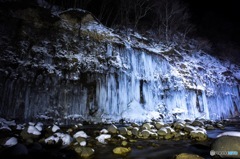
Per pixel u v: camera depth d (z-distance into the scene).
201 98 17.11
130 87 13.86
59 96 11.66
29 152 5.23
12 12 12.05
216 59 25.73
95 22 15.77
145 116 13.24
